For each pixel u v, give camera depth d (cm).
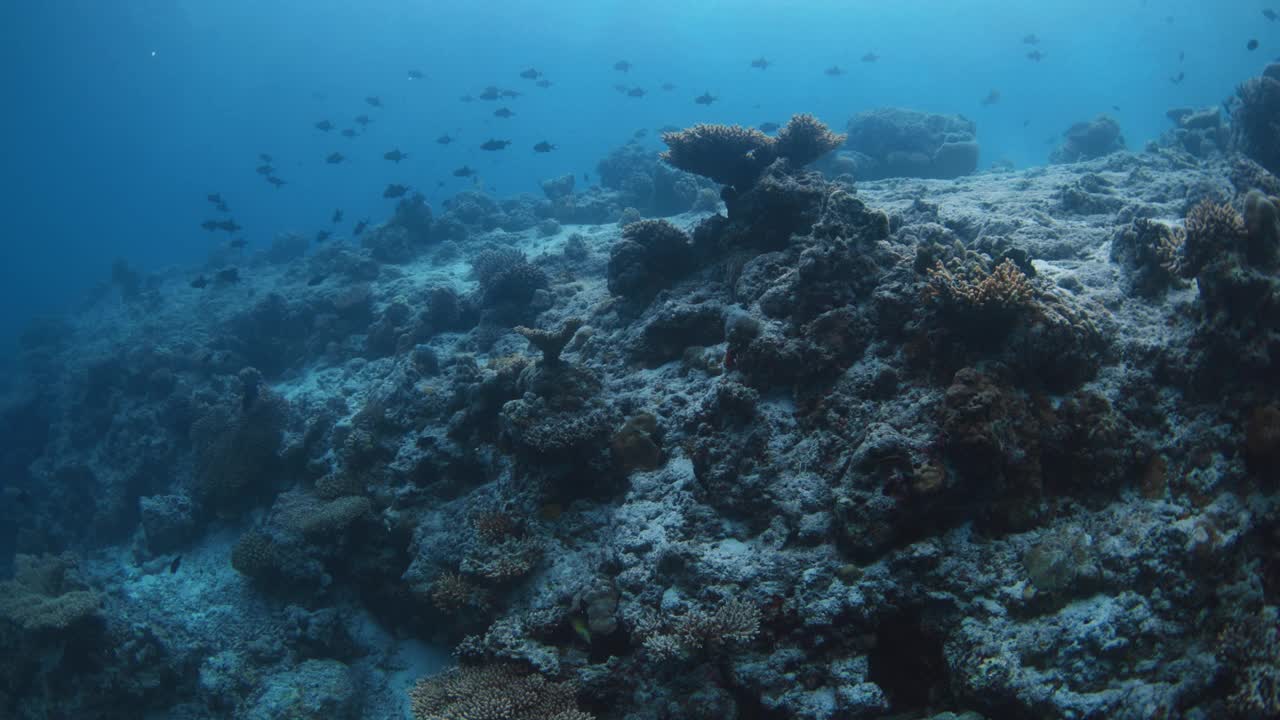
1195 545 504
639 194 2475
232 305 2498
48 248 13088
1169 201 1266
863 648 543
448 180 11631
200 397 1722
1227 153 1664
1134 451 575
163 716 1085
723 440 718
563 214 2567
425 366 1394
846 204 838
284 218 12044
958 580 540
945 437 574
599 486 822
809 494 638
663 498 736
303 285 2480
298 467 1408
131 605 1278
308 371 1886
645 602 640
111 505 1664
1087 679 473
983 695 485
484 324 1478
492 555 785
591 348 1077
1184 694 457
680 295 1024
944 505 568
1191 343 609
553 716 562
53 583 1226
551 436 824
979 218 1197
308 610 1134
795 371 737
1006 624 510
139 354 2017
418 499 1049
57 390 2411
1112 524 545
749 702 550
